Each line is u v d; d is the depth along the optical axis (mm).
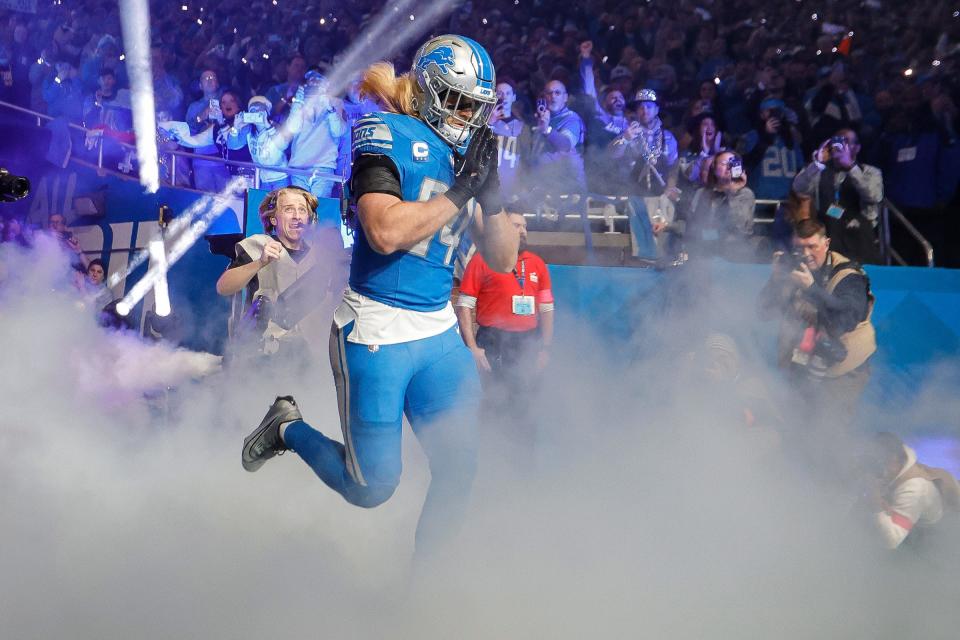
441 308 2797
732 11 10781
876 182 7000
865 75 9867
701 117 8086
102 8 12367
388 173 2561
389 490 2727
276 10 12461
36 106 10609
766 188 7906
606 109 7668
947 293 6637
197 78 11445
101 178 8297
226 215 7734
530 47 10727
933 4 10016
